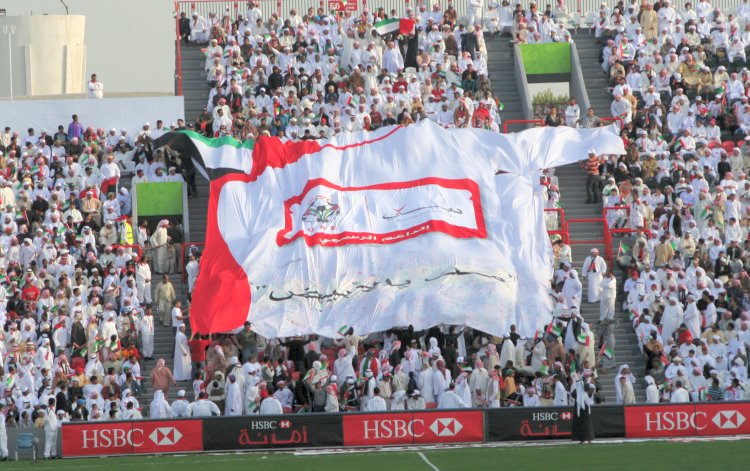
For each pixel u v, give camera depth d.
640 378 48.34
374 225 51.97
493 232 51.91
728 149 59.44
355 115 59.69
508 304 48.81
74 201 55.78
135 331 49.22
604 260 53.00
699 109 61.00
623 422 41.44
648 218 54.56
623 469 33.97
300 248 50.94
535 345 47.19
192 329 48.69
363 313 48.91
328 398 45.19
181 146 55.59
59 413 43.62
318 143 55.03
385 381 45.44
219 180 53.81
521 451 38.50
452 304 48.59
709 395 45.75
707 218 54.72
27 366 46.56
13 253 53.00
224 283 49.84
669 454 36.84
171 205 56.25
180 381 48.09
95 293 50.03
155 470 36.31
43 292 50.03
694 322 49.44
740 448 38.06
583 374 45.69
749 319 49.06
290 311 49.09
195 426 41.25
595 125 59.78
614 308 50.75
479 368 45.59
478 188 53.47
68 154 59.03
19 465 39.72
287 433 41.22
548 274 50.66
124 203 56.66
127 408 44.25
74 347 48.12
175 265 53.66
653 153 57.72
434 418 41.47
